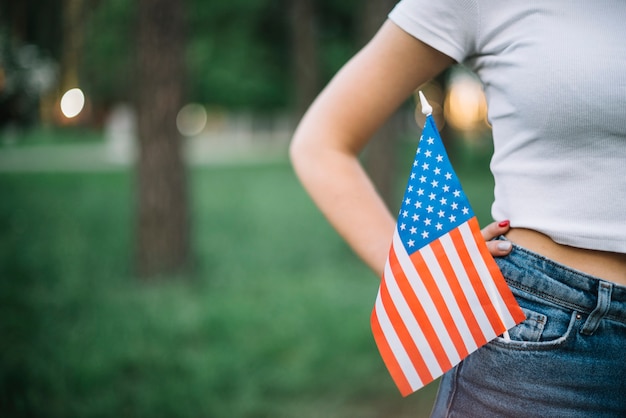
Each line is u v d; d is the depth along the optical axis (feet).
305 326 15.69
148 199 20.77
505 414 3.98
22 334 14.67
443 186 4.05
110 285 19.63
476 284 3.99
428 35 4.15
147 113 20.74
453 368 4.26
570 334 3.83
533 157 3.93
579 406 3.85
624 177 3.72
